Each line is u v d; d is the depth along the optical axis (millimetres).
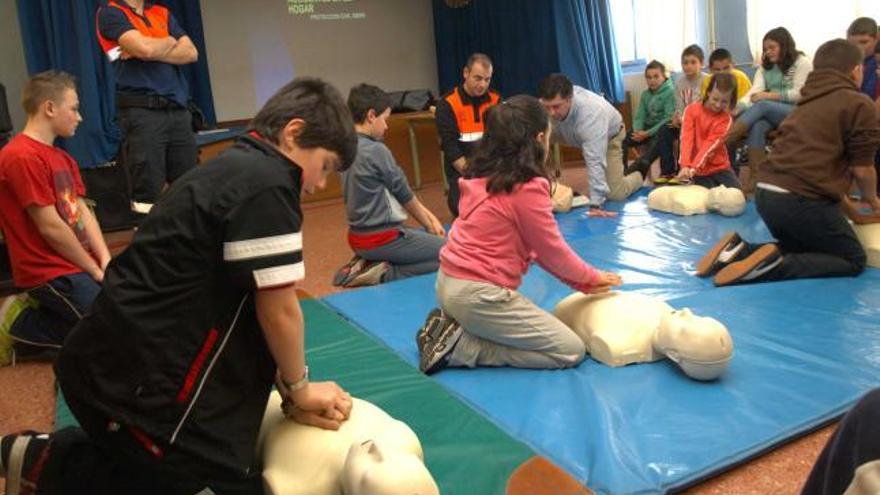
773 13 5277
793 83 4359
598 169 3873
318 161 1228
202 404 1162
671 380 1837
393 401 1794
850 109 2459
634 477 1421
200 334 1146
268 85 6297
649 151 4789
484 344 2016
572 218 3875
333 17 6496
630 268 2842
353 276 3119
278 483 1260
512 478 1415
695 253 3000
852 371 1806
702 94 4219
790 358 1903
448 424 1657
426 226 3264
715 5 5738
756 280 2523
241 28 6125
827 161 2486
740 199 3559
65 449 1261
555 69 6035
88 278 2492
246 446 1214
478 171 1964
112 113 4570
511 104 1926
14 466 1269
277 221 1138
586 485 1415
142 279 1132
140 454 1163
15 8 4949
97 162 4570
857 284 2439
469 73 3869
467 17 6691
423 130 6004
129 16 3084
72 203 2541
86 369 1158
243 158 1168
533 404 1771
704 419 1630
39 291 2457
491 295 1913
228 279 1148
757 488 1426
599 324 1991
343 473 1225
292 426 1347
